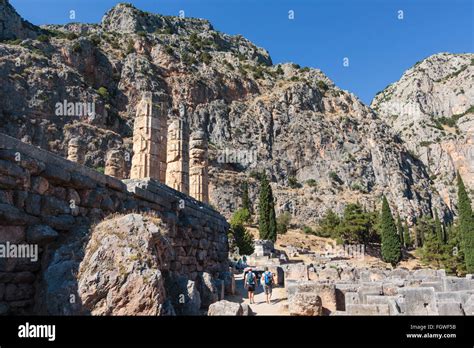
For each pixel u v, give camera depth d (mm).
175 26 174500
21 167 7398
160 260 9008
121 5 156625
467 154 178000
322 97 155125
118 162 26156
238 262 31734
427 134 191875
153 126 18344
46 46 98688
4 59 82312
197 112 123625
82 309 6762
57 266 7289
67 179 8562
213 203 99875
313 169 130750
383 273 25891
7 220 6973
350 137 143125
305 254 61812
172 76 124562
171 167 19812
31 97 81562
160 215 12711
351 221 76000
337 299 14156
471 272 46031
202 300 13188
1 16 99188
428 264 57562
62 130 82562
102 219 9641
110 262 7254
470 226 47094
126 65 114000
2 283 6902
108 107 97562
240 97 140375
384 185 135000
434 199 145000
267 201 67250
